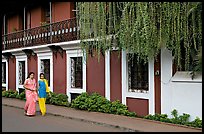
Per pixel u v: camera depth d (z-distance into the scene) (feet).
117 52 44.98
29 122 39.04
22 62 72.54
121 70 44.62
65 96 54.75
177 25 32.32
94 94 47.88
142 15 32.78
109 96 46.70
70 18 56.44
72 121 39.27
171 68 37.73
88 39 40.70
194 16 31.32
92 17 39.14
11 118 42.45
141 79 42.45
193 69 34.58
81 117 40.55
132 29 34.50
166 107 38.24
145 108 41.24
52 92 57.31
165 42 33.71
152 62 40.19
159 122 36.27
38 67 64.18
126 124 35.27
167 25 32.58
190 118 34.94
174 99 36.81
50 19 61.41
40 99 44.68
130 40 35.19
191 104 34.88
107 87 47.01
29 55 67.77
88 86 51.16
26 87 44.47
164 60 38.63
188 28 32.48
